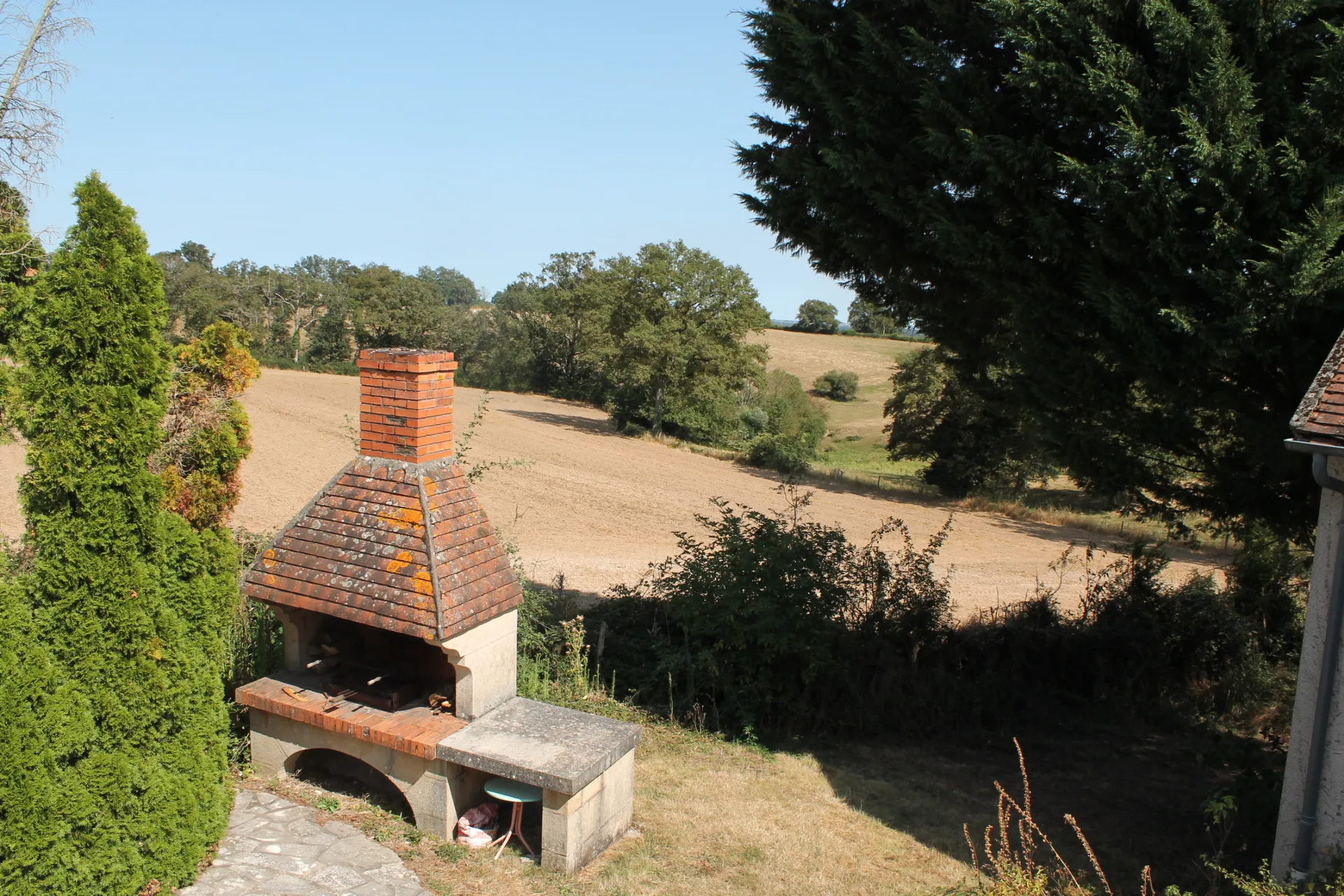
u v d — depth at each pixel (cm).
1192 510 936
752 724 978
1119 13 767
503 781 656
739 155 1076
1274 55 724
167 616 545
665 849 693
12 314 1007
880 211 945
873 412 7712
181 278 7462
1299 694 588
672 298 5391
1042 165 812
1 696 452
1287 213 703
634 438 5225
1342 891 494
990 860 667
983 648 1187
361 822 673
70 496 514
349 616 680
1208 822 772
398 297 8425
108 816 505
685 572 1075
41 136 1363
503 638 723
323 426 4047
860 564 1152
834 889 654
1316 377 598
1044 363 866
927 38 951
